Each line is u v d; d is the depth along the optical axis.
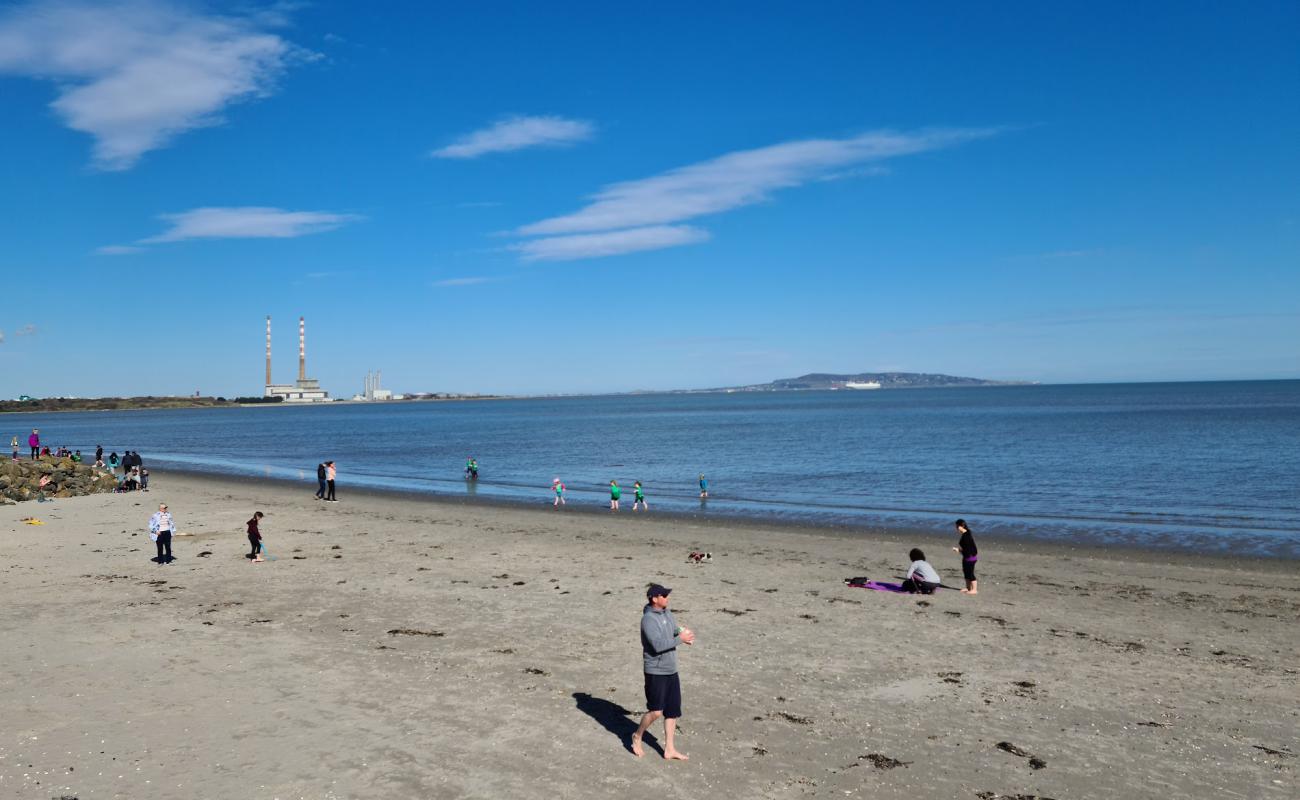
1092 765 9.51
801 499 40.12
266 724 10.52
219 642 14.37
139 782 8.83
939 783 8.99
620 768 9.28
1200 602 18.12
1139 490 41.22
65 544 25.83
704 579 20.41
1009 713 11.17
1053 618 16.55
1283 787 8.98
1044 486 43.59
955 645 14.50
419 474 57.72
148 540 26.66
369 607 17.16
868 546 25.94
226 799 8.45
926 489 43.38
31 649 13.91
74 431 153.50
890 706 11.41
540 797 8.55
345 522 31.56
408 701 11.41
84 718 10.72
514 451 81.62
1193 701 11.71
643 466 61.62
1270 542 26.58
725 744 10.02
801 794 8.70
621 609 17.02
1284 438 74.38
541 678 12.45
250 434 132.88
